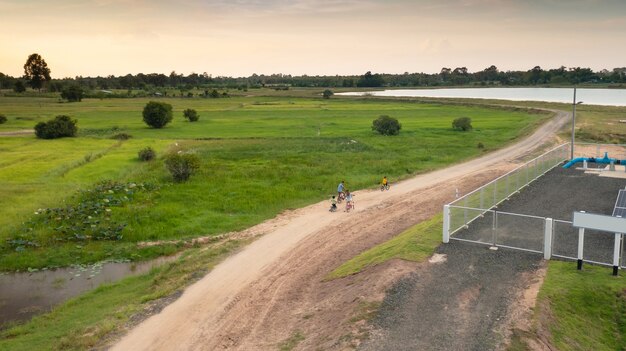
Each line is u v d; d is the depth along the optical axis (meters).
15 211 35.59
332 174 47.91
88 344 18.09
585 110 109.88
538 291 17.02
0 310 22.66
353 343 14.66
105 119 101.31
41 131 73.62
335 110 123.69
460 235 22.81
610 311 16.30
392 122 76.44
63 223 33.38
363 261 22.81
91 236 31.61
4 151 62.00
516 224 24.06
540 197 29.02
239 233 31.75
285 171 48.56
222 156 57.44
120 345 18.06
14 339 19.27
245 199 38.62
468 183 41.94
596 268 18.80
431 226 25.09
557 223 23.95
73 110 121.88
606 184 31.55
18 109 123.50
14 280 26.05
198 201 38.34
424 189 40.88
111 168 51.00
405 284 18.06
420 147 63.59
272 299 21.19
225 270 25.19
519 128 83.12
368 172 48.75
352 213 34.66
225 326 19.06
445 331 14.91
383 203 36.97
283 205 37.62
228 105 141.62
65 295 24.17
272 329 18.19
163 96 186.88
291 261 25.97
